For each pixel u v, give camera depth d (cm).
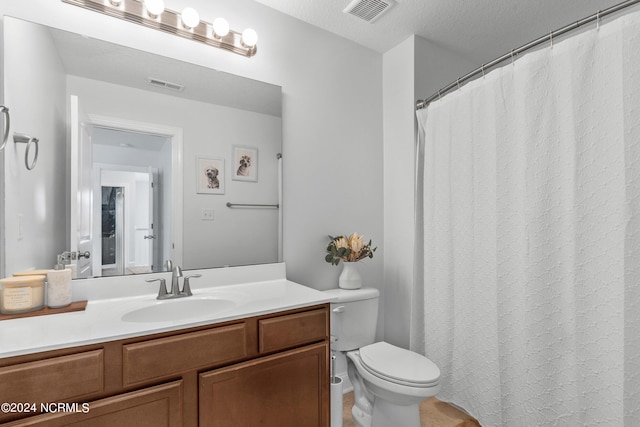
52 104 136
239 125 183
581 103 129
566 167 135
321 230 214
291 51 202
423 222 211
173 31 160
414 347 210
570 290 134
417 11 200
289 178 201
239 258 182
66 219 138
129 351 101
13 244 125
